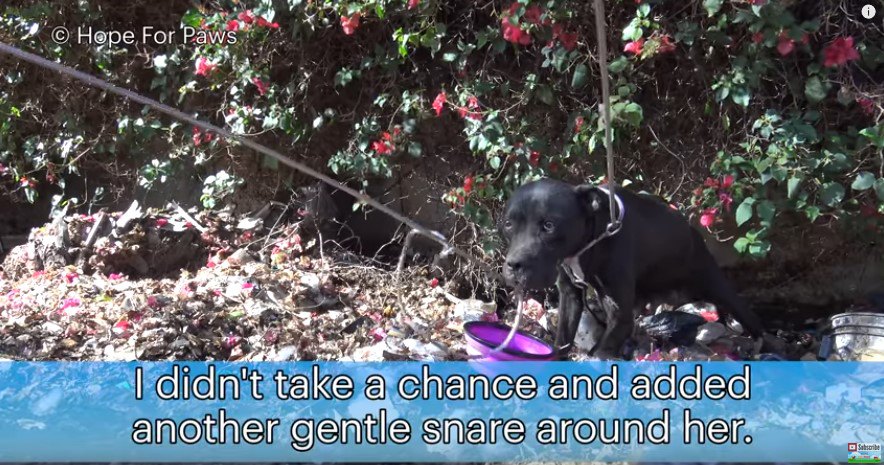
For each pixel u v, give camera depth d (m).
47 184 3.08
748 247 2.34
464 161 2.66
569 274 2.01
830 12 2.26
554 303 2.52
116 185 3.02
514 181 2.46
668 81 2.45
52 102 2.98
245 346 2.11
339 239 2.80
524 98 2.47
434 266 2.64
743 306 2.24
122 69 2.90
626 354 2.13
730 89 2.29
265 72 2.68
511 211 1.86
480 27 2.56
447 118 2.65
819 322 2.44
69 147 2.91
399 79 2.65
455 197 2.50
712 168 2.32
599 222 1.92
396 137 2.57
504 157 2.52
